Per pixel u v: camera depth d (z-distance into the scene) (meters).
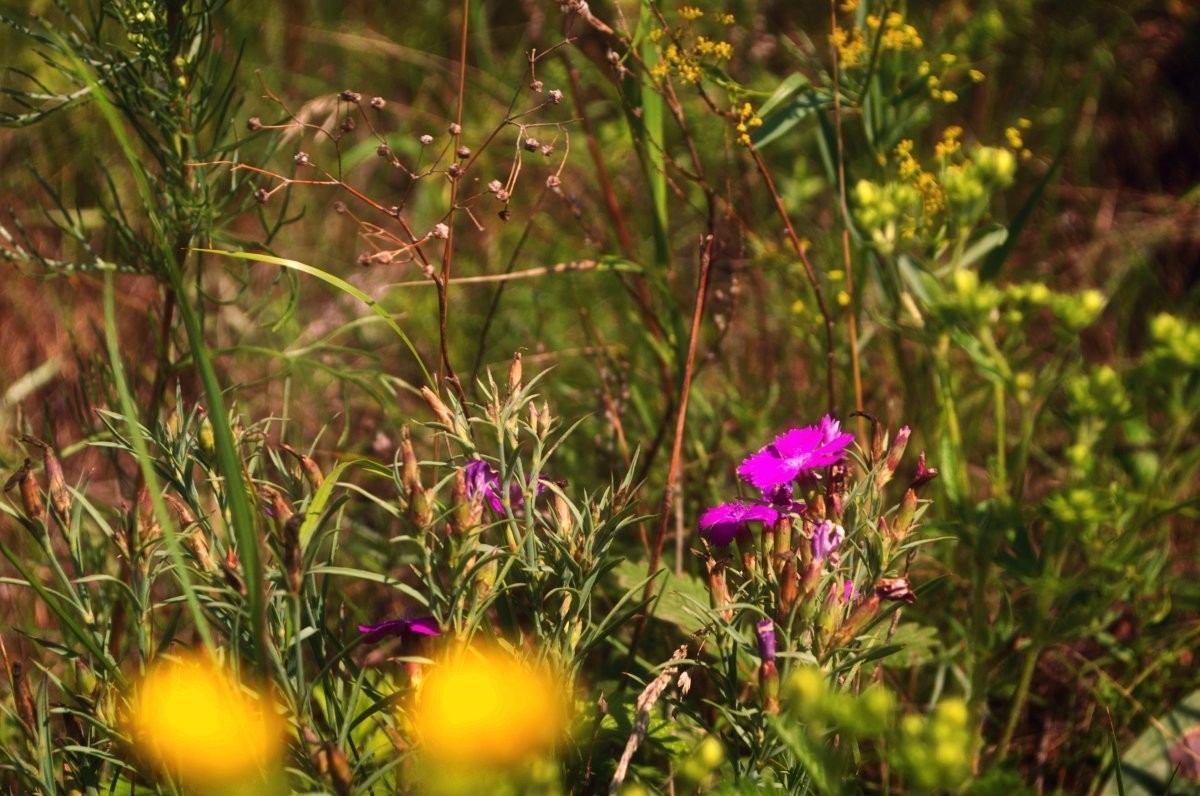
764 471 1.28
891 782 1.35
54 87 1.83
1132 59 2.02
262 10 2.12
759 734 1.25
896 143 1.43
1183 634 1.39
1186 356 1.27
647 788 1.26
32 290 1.74
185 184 1.36
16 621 1.42
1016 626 1.38
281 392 1.60
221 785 1.23
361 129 2.07
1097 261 1.79
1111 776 1.35
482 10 2.14
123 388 1.23
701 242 1.42
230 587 1.24
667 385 1.45
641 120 1.42
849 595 1.27
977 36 1.66
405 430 1.23
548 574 1.27
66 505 1.27
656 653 1.38
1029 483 1.49
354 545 1.45
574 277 1.72
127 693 1.26
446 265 1.32
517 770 1.23
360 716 1.25
